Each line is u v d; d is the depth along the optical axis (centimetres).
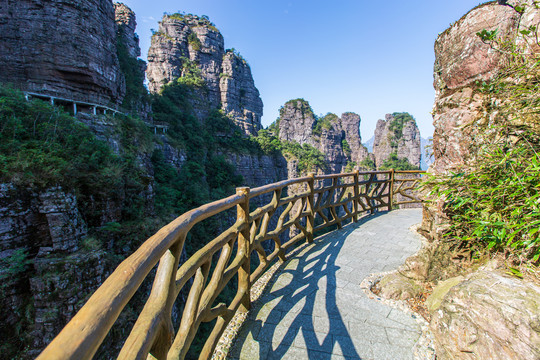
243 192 207
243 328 205
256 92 7225
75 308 844
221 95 5972
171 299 96
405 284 252
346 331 199
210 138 4525
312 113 9025
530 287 115
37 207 901
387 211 623
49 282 811
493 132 197
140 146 2202
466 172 187
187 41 5722
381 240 402
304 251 359
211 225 2684
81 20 1903
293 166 6975
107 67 2166
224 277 177
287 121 9081
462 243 218
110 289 61
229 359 176
